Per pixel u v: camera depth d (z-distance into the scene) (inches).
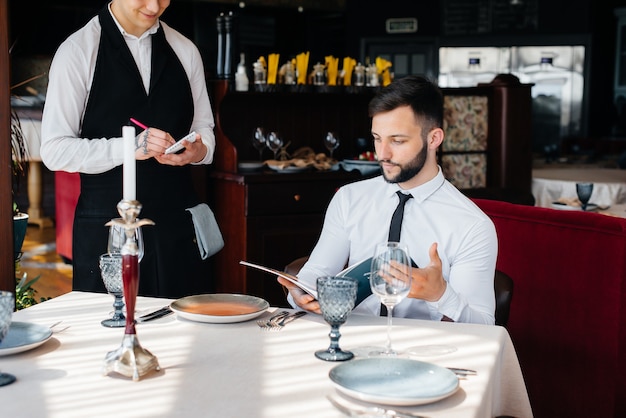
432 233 85.2
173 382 58.3
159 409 53.1
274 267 177.8
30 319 74.7
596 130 406.6
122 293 72.2
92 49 108.3
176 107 114.1
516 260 120.3
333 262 91.7
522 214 118.6
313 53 415.8
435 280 73.4
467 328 72.6
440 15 402.9
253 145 186.4
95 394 55.9
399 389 56.1
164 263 113.0
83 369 61.1
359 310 86.8
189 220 116.1
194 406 53.7
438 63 406.3
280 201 176.7
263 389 57.1
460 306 75.6
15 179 152.3
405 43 408.5
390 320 66.2
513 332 122.1
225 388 57.2
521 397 71.7
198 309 77.0
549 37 394.0
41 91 372.2
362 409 53.6
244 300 79.6
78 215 112.0
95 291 111.1
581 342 113.1
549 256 115.6
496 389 66.6
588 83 393.7
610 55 406.3
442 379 57.6
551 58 371.6
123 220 60.1
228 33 178.5
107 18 109.0
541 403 119.4
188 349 66.1
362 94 196.5
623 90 406.3
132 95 110.3
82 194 112.3
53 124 106.4
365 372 58.7
